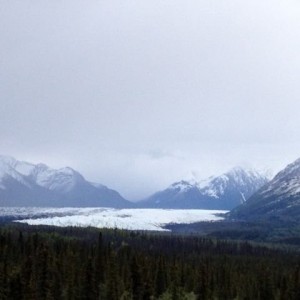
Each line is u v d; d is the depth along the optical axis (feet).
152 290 640.17
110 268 626.64
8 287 555.28
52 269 615.98
